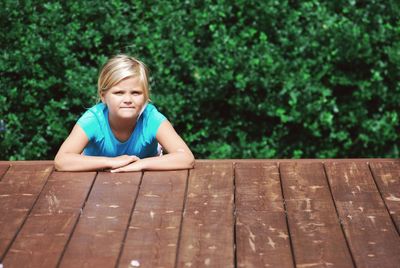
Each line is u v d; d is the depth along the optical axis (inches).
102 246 140.9
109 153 192.7
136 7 276.5
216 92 275.1
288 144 287.1
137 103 182.5
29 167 182.4
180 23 275.0
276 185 171.0
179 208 157.9
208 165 183.5
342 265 133.7
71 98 277.3
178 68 275.4
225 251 138.9
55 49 273.3
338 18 277.1
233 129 285.7
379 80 278.1
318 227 149.5
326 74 279.1
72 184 171.0
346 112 283.3
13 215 154.9
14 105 279.1
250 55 273.3
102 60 274.5
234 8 278.1
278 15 276.4
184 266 133.4
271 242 142.6
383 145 286.7
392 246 141.2
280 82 274.7
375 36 275.1
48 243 142.0
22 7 274.4
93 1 276.1
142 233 146.3
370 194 166.2
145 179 173.9
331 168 181.2
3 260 135.3
